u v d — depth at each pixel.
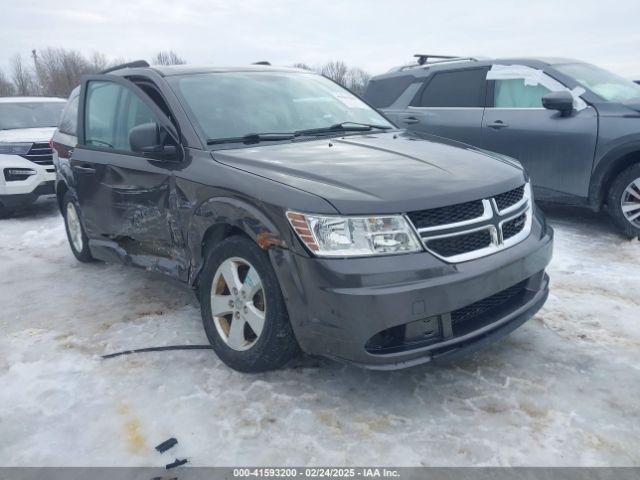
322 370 3.19
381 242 2.57
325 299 2.57
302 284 2.64
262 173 3.00
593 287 4.23
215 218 3.13
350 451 2.52
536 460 2.42
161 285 4.75
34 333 3.90
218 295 3.25
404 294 2.51
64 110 5.77
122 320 4.04
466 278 2.64
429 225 2.66
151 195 3.71
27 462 2.55
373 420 2.73
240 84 4.10
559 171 5.59
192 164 3.39
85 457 2.57
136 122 4.02
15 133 8.17
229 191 3.03
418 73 7.04
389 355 2.57
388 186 2.73
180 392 3.03
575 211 6.46
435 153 3.37
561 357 3.24
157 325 3.91
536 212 3.35
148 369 3.29
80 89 4.89
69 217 5.50
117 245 4.41
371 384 3.03
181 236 3.52
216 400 2.94
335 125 4.03
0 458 2.59
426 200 2.66
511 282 2.88
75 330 3.91
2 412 2.94
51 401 3.02
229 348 3.18
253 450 2.55
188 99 3.75
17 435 2.74
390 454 2.49
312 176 2.89
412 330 2.61
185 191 3.37
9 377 3.29
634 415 2.69
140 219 3.90
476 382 3.01
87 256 5.33
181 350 3.51
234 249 3.04
